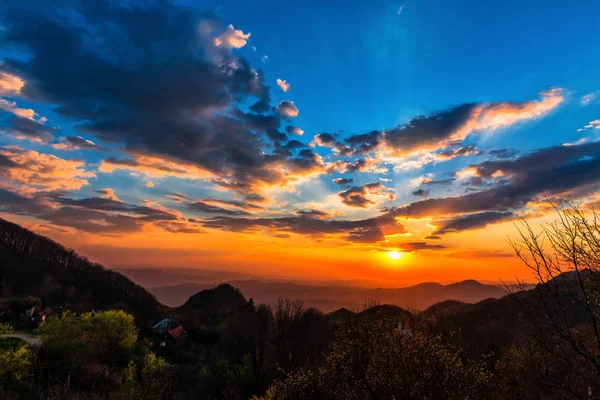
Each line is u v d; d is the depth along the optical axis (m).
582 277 5.05
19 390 23.91
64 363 31.42
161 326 69.75
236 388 34.22
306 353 33.09
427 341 10.94
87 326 38.59
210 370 40.72
